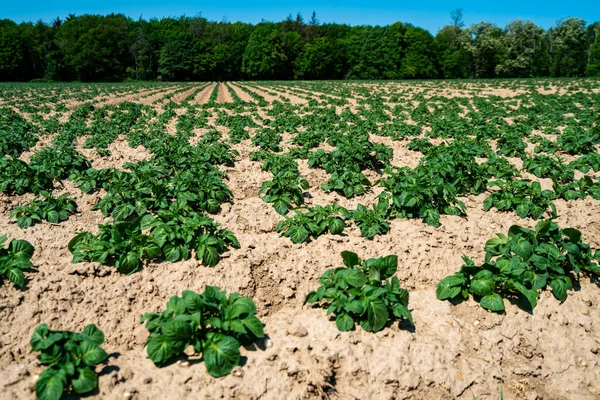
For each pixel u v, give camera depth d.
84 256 6.68
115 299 6.01
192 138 17.39
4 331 5.27
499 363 5.39
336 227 8.02
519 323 5.86
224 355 4.65
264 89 54.91
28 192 9.96
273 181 10.00
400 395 4.88
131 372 4.61
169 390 4.45
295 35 111.50
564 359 5.51
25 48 93.62
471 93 42.03
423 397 4.91
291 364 4.89
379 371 5.00
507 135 15.73
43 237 7.65
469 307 6.09
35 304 5.69
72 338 4.54
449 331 5.66
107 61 98.94
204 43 108.31
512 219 9.39
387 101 35.38
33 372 4.62
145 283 6.35
